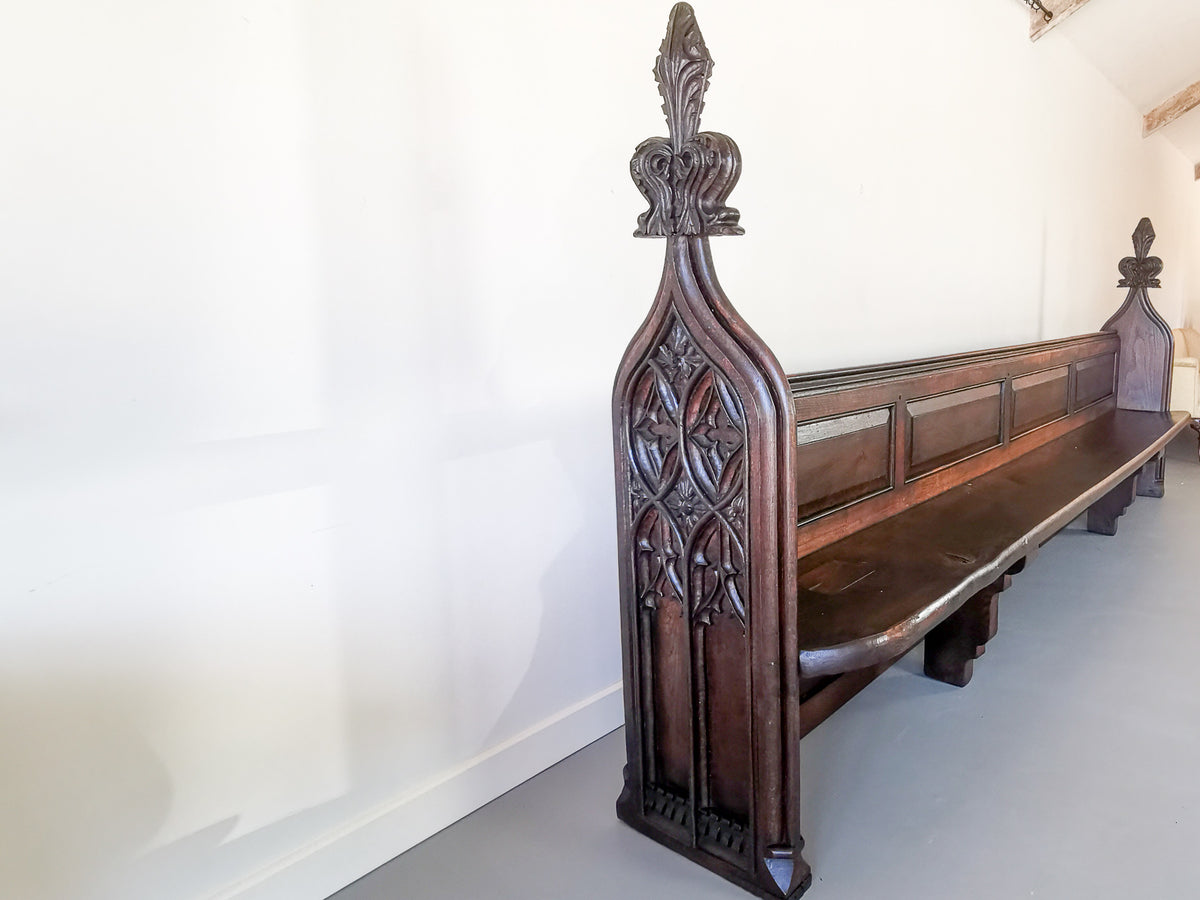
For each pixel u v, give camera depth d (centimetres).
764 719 154
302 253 156
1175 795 190
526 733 207
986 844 175
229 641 152
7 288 122
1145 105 638
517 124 191
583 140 207
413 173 172
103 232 131
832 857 173
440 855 179
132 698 140
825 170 291
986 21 396
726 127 248
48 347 127
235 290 147
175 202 139
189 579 146
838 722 232
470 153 182
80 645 134
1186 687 244
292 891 162
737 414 148
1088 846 173
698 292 149
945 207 374
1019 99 439
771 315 273
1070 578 347
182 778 148
